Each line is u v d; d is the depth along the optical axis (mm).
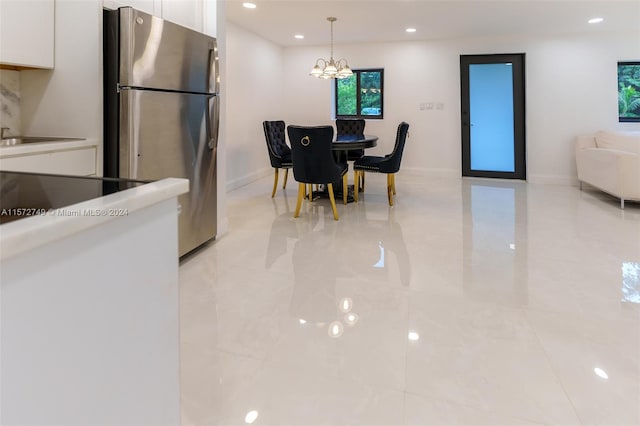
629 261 2627
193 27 2822
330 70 4898
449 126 6410
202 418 1258
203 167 2777
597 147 5133
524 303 2045
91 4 2059
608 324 1819
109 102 2150
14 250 516
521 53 5906
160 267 857
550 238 3168
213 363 1543
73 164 1989
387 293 2178
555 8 4496
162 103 2311
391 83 6570
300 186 3883
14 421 551
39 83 2195
